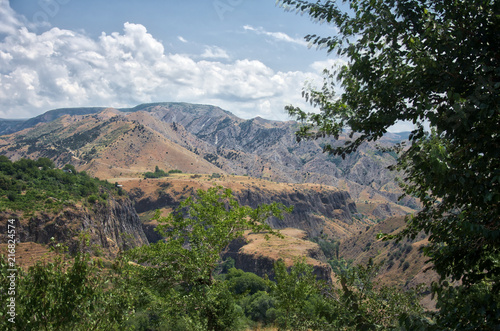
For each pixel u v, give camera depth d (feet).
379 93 16.03
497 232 12.62
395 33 15.21
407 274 346.33
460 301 13.43
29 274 21.43
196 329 42.39
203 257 47.24
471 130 13.24
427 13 14.40
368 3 15.83
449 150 15.52
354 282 28.04
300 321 48.93
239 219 53.21
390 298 25.30
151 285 46.65
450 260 15.80
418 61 14.12
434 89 15.29
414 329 14.01
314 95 17.98
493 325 12.09
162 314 46.68
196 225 51.34
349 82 17.28
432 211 17.85
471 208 14.84
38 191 335.88
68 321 21.22
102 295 23.17
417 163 14.02
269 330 82.89
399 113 15.76
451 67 14.26
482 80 12.63
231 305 48.67
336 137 17.74
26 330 20.08
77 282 21.67
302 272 60.18
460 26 14.89
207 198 53.67
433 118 13.26
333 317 21.03
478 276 14.93
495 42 14.46
